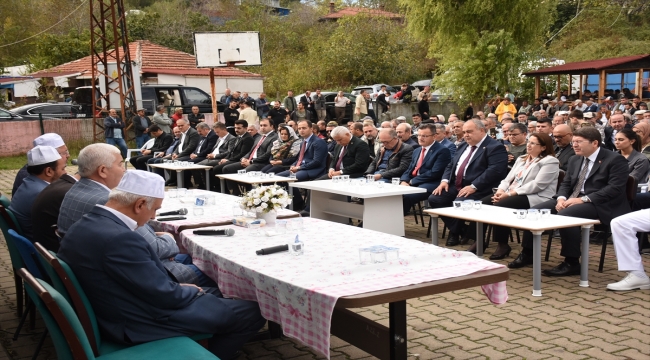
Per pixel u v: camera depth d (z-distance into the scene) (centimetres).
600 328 426
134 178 317
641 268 512
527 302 488
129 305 302
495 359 376
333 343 410
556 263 611
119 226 306
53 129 1869
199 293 332
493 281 310
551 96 2852
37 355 390
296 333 298
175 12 4422
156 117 1752
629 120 1325
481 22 2378
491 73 2295
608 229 573
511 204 625
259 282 324
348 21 3738
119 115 2011
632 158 686
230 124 1827
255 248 383
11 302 520
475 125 700
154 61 2631
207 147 1198
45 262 304
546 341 404
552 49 3784
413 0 2419
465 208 579
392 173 820
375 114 2273
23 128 1809
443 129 868
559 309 469
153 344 298
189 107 2097
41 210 408
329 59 3619
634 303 479
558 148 831
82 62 2788
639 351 384
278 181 873
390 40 3638
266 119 1076
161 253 393
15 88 3309
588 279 548
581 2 3491
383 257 329
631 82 2945
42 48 3391
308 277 308
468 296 510
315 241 397
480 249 611
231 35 1888
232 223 480
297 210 942
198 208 523
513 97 2453
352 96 2491
